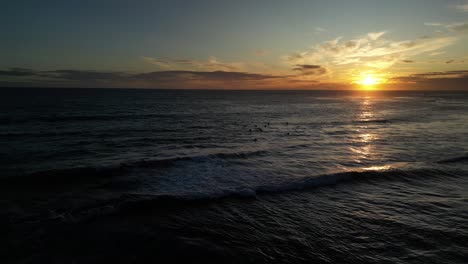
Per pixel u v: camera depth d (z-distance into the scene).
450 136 20.72
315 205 7.92
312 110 46.56
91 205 7.54
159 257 5.24
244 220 6.92
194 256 5.29
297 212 7.44
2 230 6.00
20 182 9.34
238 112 40.97
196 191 8.71
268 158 13.69
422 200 8.29
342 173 10.38
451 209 7.62
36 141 17.05
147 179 9.98
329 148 16.34
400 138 19.95
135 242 5.72
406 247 5.70
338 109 49.25
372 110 48.03
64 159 12.94
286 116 36.34
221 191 8.62
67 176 10.07
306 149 16.00
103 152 14.62
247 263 5.14
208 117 33.59
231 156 13.90
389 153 14.98
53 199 7.97
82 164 12.03
